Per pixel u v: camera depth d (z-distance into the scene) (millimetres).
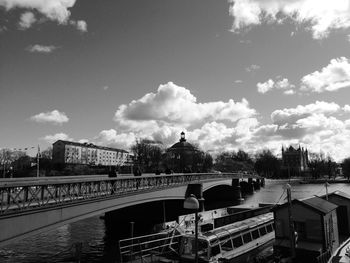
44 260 33938
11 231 20641
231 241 27406
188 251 25812
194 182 58750
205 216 41812
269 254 27359
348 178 197000
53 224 24469
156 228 37500
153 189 43125
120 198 34969
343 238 29828
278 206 26062
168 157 163625
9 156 155875
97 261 33062
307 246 24000
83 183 28562
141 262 26391
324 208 25375
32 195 22500
